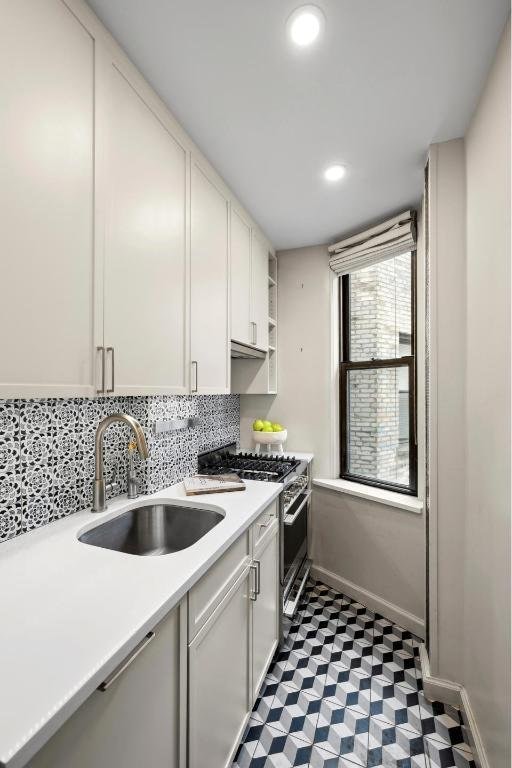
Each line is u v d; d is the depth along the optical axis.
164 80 1.32
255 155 1.77
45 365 0.93
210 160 1.80
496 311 1.23
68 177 0.99
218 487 1.71
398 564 2.25
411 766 1.34
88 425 1.43
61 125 0.97
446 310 1.66
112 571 0.98
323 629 2.16
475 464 1.46
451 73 1.29
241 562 1.39
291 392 2.98
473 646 1.48
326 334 2.87
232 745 1.29
